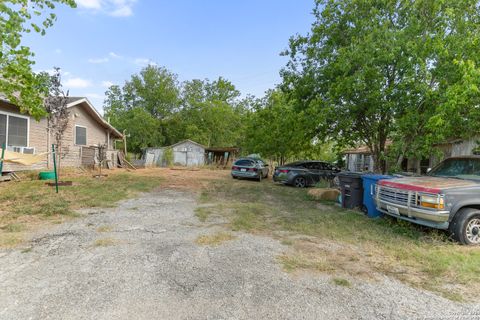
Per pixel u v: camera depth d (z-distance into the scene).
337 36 9.77
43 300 2.71
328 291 3.03
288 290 3.02
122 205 7.30
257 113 21.08
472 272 3.55
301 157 22.28
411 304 2.80
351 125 9.61
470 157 5.96
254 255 4.02
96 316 2.47
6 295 2.79
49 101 10.53
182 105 42.12
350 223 5.96
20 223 5.30
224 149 31.36
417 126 7.97
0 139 11.12
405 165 14.47
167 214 6.47
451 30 8.10
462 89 5.98
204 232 5.11
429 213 4.70
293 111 11.41
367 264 3.80
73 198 7.71
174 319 2.46
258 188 12.05
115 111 41.03
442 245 4.62
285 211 7.30
